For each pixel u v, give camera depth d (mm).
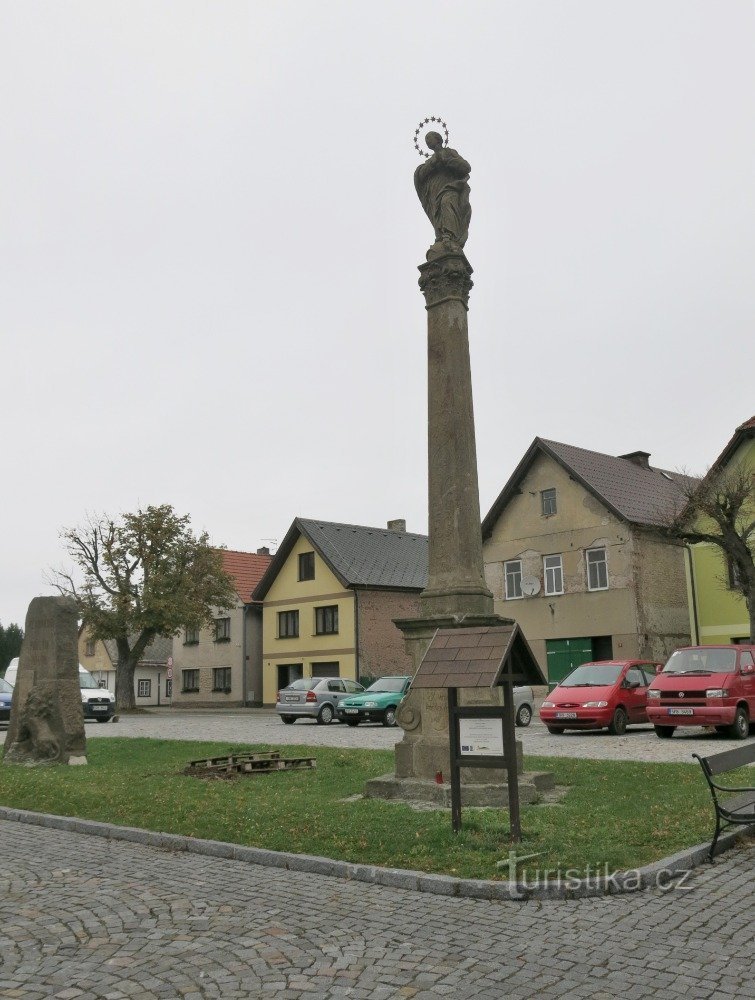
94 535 43250
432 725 10867
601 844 7645
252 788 11742
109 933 5883
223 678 52719
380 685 29484
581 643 36094
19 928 6012
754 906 6176
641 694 21484
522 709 24906
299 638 47625
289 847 8094
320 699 29766
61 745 15609
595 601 35719
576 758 14055
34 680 15977
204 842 8523
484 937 5676
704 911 6086
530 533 38156
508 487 38688
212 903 6605
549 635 36938
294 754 15484
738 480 29734
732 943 5414
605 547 35688
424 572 48969
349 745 18641
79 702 16000
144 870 7789
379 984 4906
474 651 8312
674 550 36594
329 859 7609
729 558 30328
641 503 36875
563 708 20656
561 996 4680
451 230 12422
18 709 16062
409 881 6961
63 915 6316
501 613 38750
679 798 9898
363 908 6402
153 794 11383
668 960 5160
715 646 19812
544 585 37500
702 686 18453
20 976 5090
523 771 11133
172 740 19125
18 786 12688
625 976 4934
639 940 5523
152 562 43094
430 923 6000
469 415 12016
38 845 9125
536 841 7793
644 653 34250
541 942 5547
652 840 7828
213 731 24766
